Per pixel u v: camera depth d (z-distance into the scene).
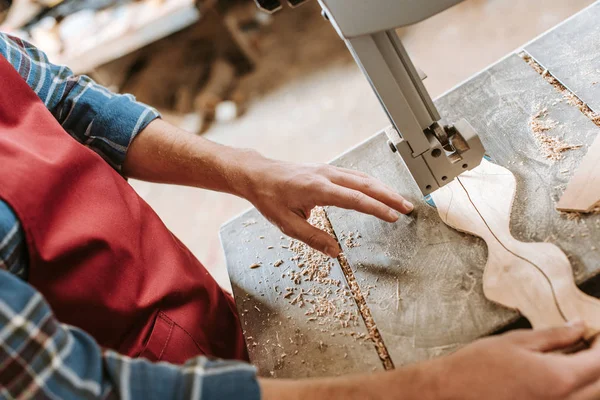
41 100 0.79
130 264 0.72
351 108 2.30
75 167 0.71
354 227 0.85
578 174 0.71
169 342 0.72
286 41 2.73
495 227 0.73
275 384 0.54
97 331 0.68
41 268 0.62
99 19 2.28
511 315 0.64
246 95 2.63
